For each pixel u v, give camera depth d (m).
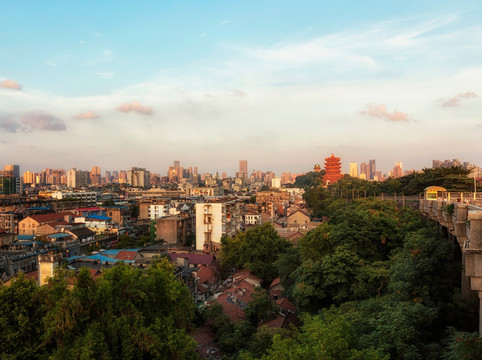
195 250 87.75
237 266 78.12
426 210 45.31
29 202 152.62
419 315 25.36
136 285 30.47
